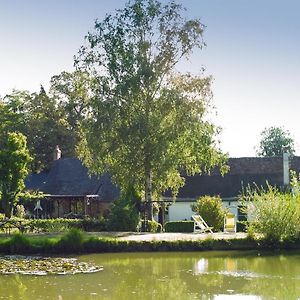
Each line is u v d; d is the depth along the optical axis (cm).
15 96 7069
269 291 1736
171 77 4125
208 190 5259
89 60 4100
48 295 1684
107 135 3931
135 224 3612
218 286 1822
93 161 4088
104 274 2069
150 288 1792
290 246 2864
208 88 4081
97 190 5372
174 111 3984
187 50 4100
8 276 2003
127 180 3978
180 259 2517
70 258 2531
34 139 6894
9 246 2716
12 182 4041
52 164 6241
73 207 5572
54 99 7044
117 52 4031
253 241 2853
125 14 4106
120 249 2761
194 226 3653
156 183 4047
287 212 2859
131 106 4006
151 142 3891
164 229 3947
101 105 3941
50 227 3559
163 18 4116
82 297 1655
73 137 6900
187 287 1808
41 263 2309
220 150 4194
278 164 5478
